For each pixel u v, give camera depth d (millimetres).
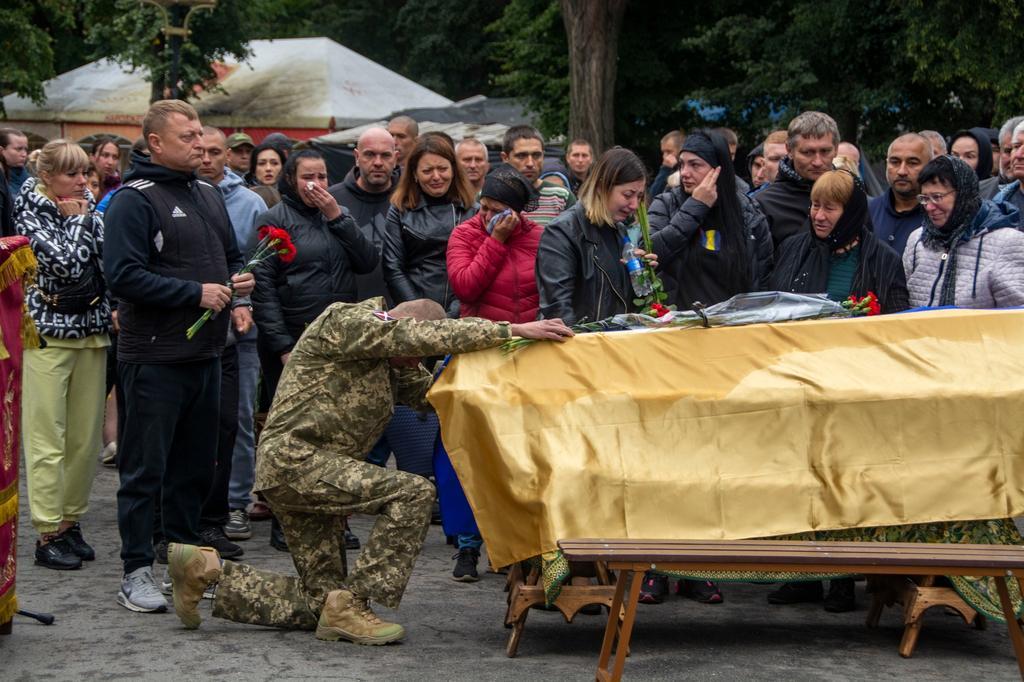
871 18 24750
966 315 6238
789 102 26531
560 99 32656
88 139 25625
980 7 21234
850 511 5914
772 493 5875
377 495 5824
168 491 6852
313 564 6066
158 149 6527
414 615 6496
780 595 6871
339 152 18547
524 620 5777
